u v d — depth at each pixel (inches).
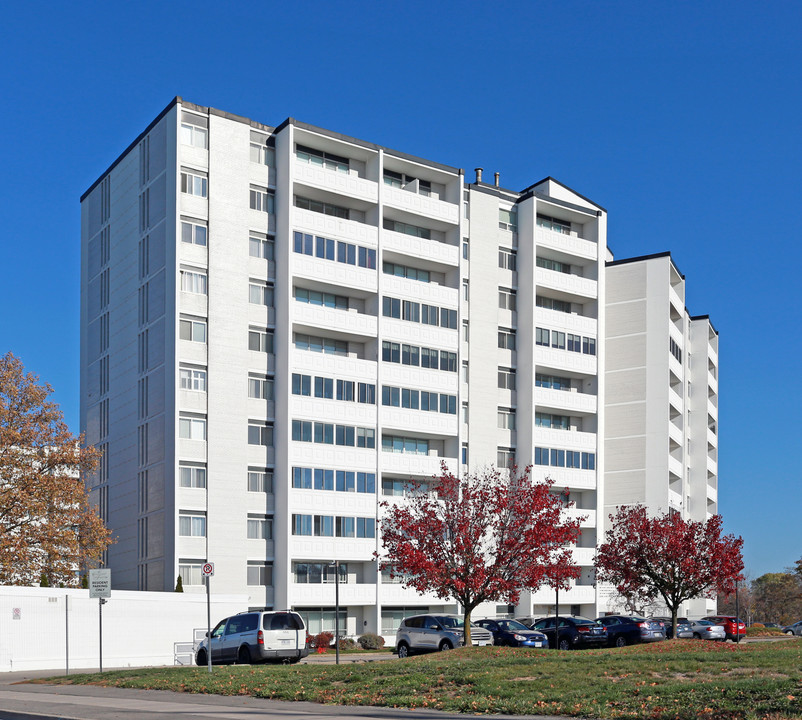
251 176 2375.7
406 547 1492.4
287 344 2321.6
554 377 2923.2
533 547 1512.1
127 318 2468.0
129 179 2527.1
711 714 634.8
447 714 730.8
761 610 5462.6
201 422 2225.6
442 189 2726.4
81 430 2687.0
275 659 1338.6
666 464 2928.2
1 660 1633.9
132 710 794.2
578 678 885.8
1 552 1856.5
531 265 2829.7
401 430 2487.7
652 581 1883.6
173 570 2127.2
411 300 2549.2
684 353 3321.9
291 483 2277.3
